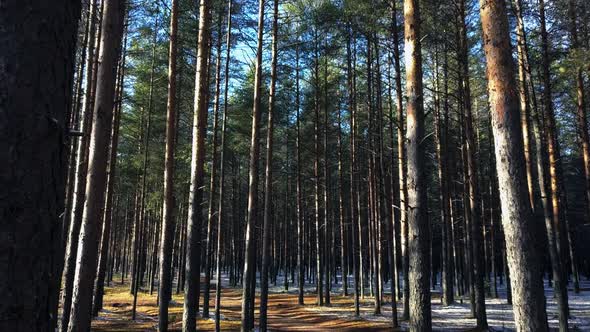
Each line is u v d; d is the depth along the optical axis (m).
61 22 1.57
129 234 43.53
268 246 14.28
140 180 24.56
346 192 36.03
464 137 18.86
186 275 11.76
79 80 12.99
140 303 21.78
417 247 7.64
